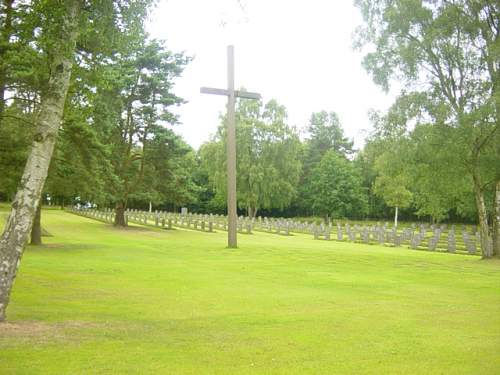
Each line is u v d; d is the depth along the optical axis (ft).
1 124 62.18
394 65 78.38
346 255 74.59
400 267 61.87
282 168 206.69
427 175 79.66
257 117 206.18
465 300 39.24
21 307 32.14
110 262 59.93
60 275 47.75
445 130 72.18
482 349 23.89
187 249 79.61
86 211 201.57
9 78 54.65
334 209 229.04
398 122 76.89
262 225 156.46
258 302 36.50
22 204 27.50
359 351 23.27
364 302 37.42
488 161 73.36
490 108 67.05
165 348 23.27
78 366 20.10
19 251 27.63
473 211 166.91
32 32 32.76
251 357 21.97
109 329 26.96
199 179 271.28
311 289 43.60
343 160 240.73
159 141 138.10
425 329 28.37
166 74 135.03
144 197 146.82
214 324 28.78
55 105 28.81
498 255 76.74
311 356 22.26
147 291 40.45
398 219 259.60
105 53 36.32
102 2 31.78
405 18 76.54
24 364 20.17
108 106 76.23
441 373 20.02
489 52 70.33
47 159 28.37
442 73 76.23
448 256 80.74
